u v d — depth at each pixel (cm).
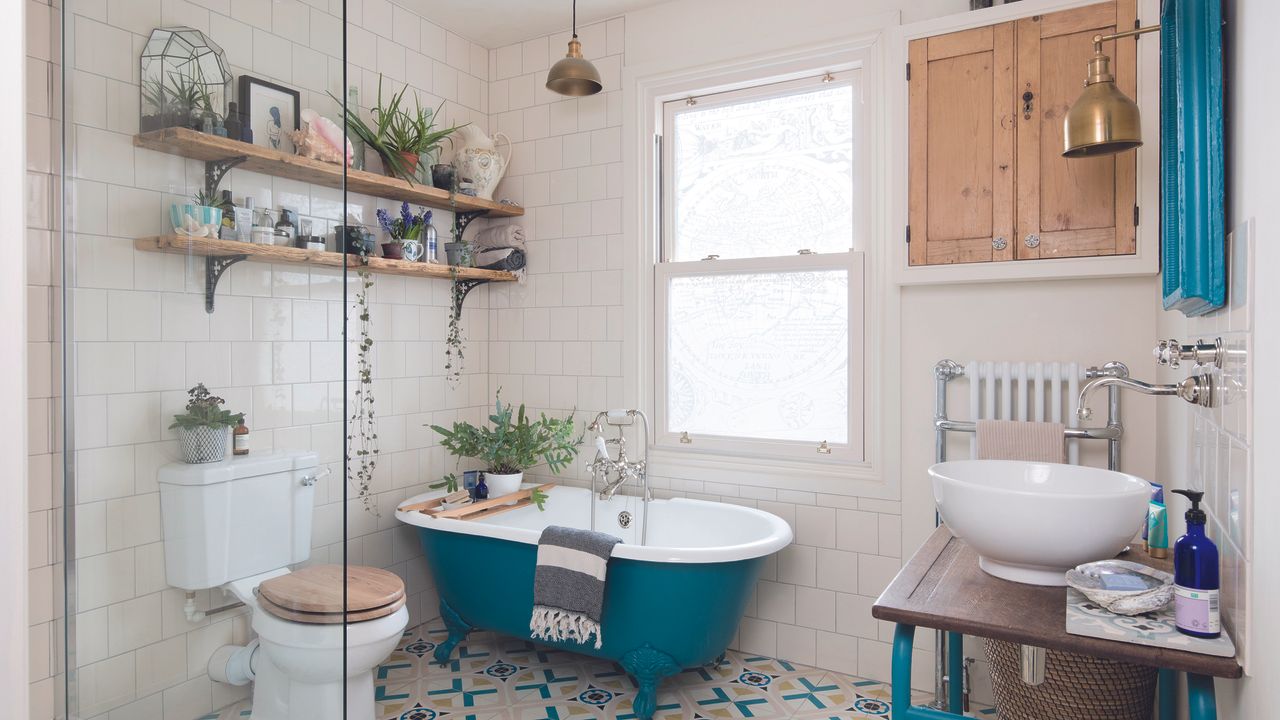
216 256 132
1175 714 192
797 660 332
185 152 135
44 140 143
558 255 390
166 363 136
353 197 344
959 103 290
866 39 314
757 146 350
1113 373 266
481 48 408
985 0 286
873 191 314
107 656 141
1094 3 267
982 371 285
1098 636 138
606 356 377
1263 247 118
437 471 383
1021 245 279
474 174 375
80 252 141
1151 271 259
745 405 351
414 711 288
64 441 144
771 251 347
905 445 311
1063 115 272
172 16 135
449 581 324
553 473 392
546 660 335
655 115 367
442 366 387
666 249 371
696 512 336
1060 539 158
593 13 369
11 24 103
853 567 321
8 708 103
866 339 320
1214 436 158
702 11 351
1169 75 182
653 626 279
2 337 102
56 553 145
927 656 305
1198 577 135
